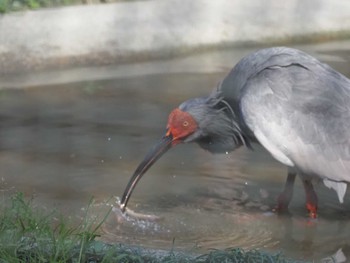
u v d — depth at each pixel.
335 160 11.00
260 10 20.86
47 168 12.62
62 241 7.99
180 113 11.62
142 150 13.50
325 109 11.05
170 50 19.30
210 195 11.88
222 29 20.17
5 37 18.16
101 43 18.78
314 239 10.54
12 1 19.11
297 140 10.98
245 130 11.52
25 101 15.84
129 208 11.36
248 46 20.20
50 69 18.09
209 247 10.12
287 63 11.23
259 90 11.11
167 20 19.77
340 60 18.97
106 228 10.64
